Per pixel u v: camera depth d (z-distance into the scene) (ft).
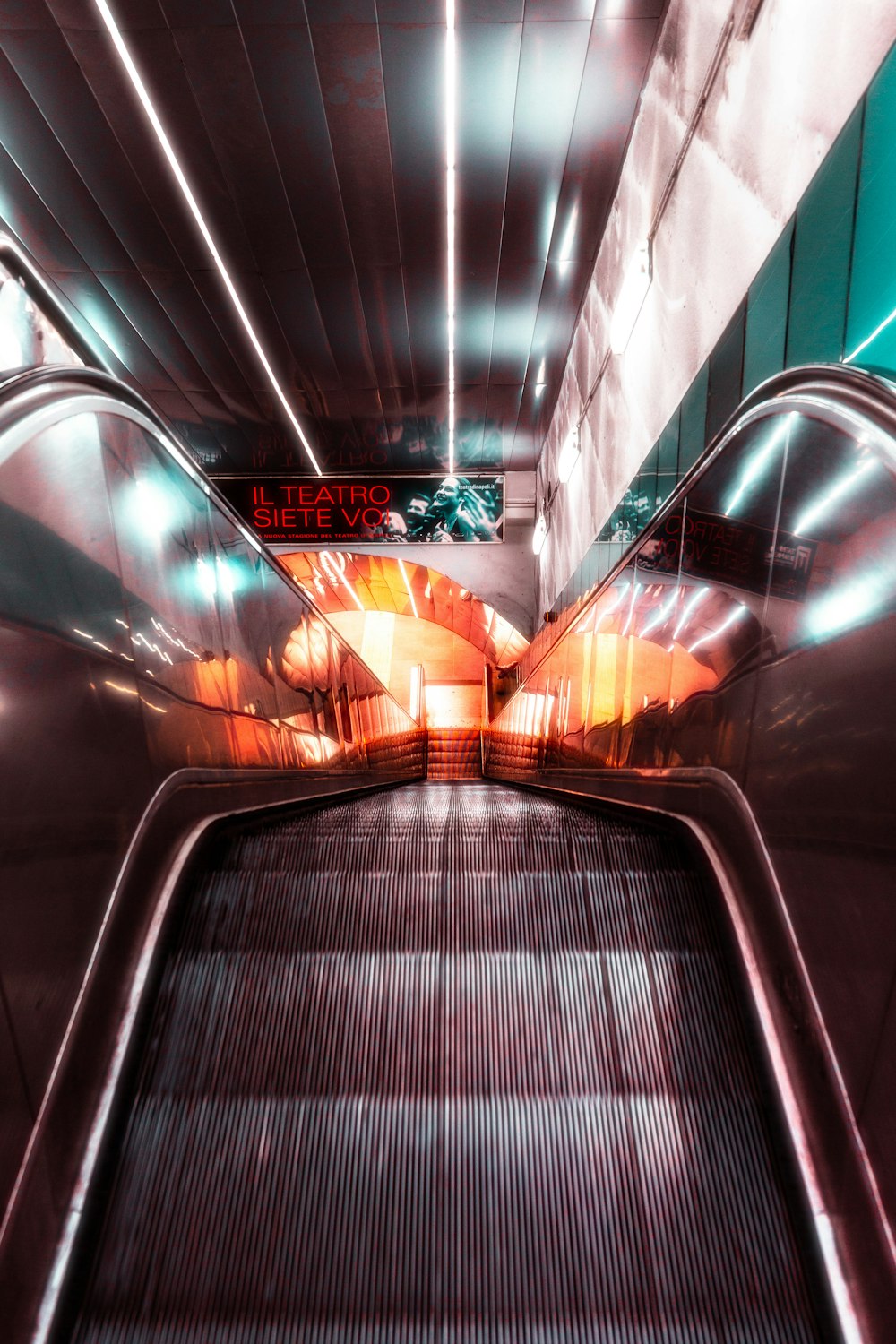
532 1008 5.56
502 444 37.93
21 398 5.01
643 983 5.78
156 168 20.10
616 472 21.66
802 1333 3.88
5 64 16.88
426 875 7.06
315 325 27.45
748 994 5.40
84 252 23.49
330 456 39.01
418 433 36.58
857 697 4.43
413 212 21.80
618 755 11.47
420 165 20.03
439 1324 3.92
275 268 24.36
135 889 5.83
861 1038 4.07
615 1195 4.41
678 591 8.76
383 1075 5.07
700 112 14.26
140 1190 4.43
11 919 4.18
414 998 5.65
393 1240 4.22
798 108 10.46
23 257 9.49
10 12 15.57
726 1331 3.89
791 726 5.34
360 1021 5.47
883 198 8.16
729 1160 4.56
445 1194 4.41
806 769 5.03
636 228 18.78
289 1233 4.25
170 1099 4.91
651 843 7.73
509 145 19.36
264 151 19.49
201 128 18.76
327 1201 4.39
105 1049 4.95
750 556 6.39
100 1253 4.16
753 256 12.04
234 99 17.88
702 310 14.43
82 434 5.87
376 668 55.36
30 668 4.66
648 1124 4.76
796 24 10.55
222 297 25.80
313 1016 5.49
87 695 5.41
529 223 22.31
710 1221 4.30
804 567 5.29
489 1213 4.33
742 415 6.87
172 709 7.19
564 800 15.30
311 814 11.32
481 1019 5.47
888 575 4.20
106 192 20.94
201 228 22.44
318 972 5.84
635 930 6.31
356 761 20.38
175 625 7.66
